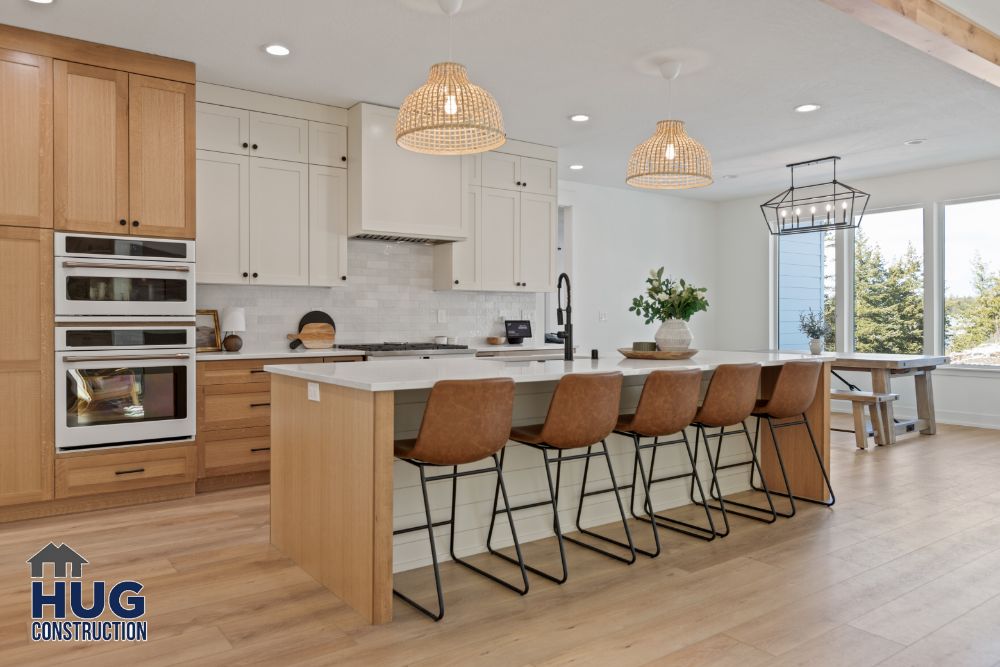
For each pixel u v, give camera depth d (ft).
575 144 20.15
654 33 12.37
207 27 12.15
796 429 14.12
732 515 12.75
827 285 26.02
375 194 16.52
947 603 8.68
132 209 13.08
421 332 19.47
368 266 18.39
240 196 15.38
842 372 25.90
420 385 8.25
